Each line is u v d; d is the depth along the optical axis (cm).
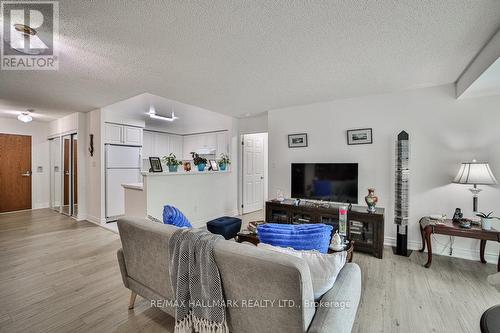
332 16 170
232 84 314
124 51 221
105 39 200
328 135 400
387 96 353
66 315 188
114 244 346
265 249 128
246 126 559
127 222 178
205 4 157
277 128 455
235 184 558
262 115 525
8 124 557
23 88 326
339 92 349
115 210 483
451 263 290
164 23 178
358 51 223
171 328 175
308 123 420
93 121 477
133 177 524
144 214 375
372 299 215
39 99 385
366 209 345
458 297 218
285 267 105
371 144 364
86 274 255
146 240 167
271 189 462
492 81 244
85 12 164
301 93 355
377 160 361
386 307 203
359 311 198
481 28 184
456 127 309
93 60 240
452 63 250
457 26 182
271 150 462
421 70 268
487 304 207
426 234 281
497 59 193
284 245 152
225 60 242
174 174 407
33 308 196
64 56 230
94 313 191
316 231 154
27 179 586
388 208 354
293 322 109
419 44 210
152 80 298
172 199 407
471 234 258
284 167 447
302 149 427
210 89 335
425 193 328
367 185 368
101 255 306
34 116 530
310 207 363
